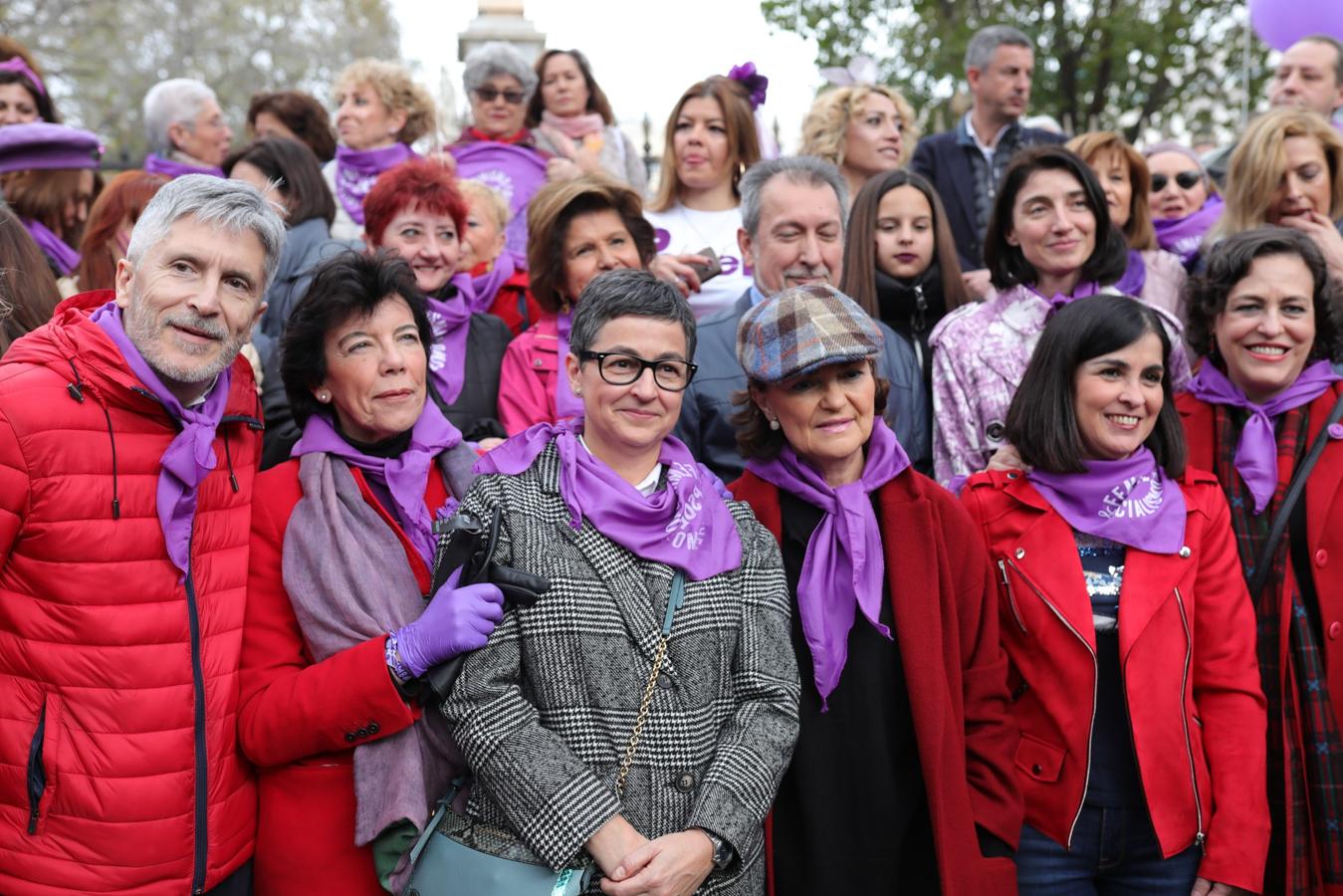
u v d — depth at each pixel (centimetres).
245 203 243
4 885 232
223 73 2748
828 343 260
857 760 266
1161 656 281
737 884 241
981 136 593
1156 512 289
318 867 246
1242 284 326
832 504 273
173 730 236
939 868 250
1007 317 369
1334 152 427
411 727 245
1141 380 291
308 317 264
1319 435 322
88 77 2486
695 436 341
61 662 231
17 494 227
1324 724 307
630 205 373
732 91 458
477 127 563
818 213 346
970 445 359
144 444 238
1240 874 273
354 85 548
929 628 264
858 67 598
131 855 232
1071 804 278
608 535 242
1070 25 1736
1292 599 312
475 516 247
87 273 372
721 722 244
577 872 223
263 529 259
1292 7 661
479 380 369
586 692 236
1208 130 1806
